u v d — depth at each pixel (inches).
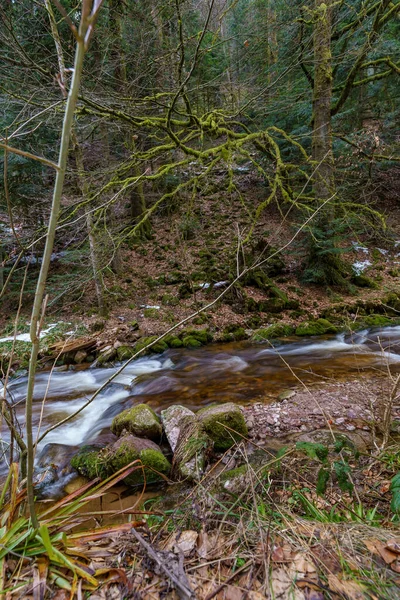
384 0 267.3
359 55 277.4
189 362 257.0
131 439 134.0
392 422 128.3
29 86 193.0
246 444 132.2
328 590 45.9
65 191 305.4
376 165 435.5
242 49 261.4
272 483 86.8
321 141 334.6
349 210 323.3
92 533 57.7
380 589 46.2
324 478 71.4
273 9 281.7
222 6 217.6
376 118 468.8
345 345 270.8
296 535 57.1
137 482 121.6
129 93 238.7
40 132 277.3
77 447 150.7
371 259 434.0
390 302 339.9
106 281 389.1
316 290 371.6
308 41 278.1
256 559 51.7
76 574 49.0
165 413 156.6
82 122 251.4
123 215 479.2
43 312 42.8
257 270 373.7
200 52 194.2
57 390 228.5
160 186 471.5
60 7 30.3
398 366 204.2
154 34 235.5
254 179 583.2
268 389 188.1
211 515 65.6
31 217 286.2
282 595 45.4
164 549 55.9
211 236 462.3
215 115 261.1
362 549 53.7
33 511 52.2
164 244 458.3
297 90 343.9
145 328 310.8
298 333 302.2
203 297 356.5
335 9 291.3
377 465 96.6
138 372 251.4
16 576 49.3
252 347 282.0
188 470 117.0
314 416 146.2
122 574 48.8
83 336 296.7
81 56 33.7
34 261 375.9
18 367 263.9
